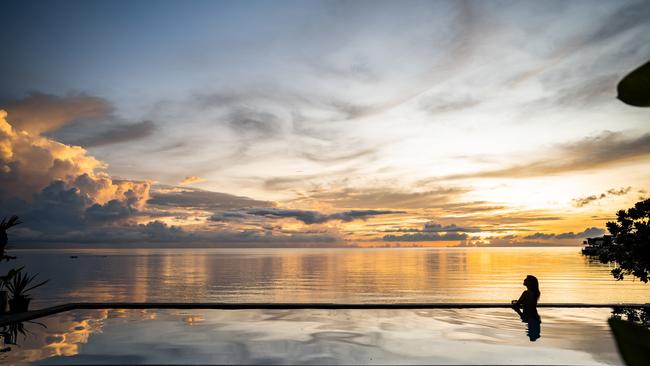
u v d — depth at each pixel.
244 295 41.69
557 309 11.76
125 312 11.40
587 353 7.41
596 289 40.72
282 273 79.12
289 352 7.48
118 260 161.38
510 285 50.78
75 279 63.31
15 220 11.11
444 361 6.95
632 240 10.89
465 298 37.41
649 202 10.66
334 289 47.16
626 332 0.67
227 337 8.59
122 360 6.93
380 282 56.75
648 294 35.88
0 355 7.18
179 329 9.31
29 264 125.06
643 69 0.70
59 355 7.20
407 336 8.69
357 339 8.45
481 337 8.62
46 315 10.84
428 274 73.06
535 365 6.68
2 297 10.58
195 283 56.53
